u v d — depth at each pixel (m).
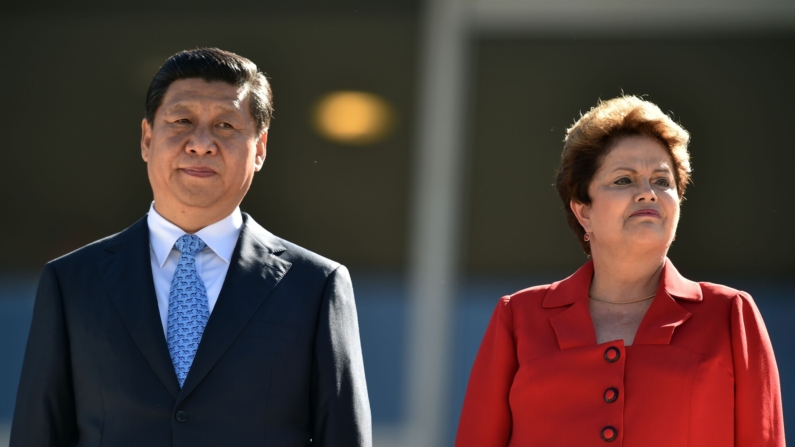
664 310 9.26
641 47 24.92
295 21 25.38
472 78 25.39
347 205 25.42
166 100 9.97
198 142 9.66
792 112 24.20
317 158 25.42
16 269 25.50
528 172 25.19
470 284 25.20
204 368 9.23
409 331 25.36
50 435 9.38
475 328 25.22
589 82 25.08
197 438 9.05
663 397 8.87
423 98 25.38
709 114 24.48
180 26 25.34
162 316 9.57
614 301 9.67
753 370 8.92
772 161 24.22
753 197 24.17
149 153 10.06
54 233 25.47
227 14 25.34
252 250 10.02
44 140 25.53
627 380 9.04
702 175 24.36
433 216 25.25
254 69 10.35
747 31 24.45
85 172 25.45
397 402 25.31
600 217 9.48
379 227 25.41
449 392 25.25
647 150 9.48
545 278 24.97
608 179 9.48
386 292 25.42
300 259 10.12
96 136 25.47
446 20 25.30
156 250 9.97
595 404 9.06
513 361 9.90
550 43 25.23
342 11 25.39
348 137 25.42
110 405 9.19
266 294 9.71
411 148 25.41
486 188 25.27
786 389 22.89
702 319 9.16
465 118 25.38
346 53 25.44
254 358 9.38
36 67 25.55
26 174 25.55
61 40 25.53
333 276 10.05
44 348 9.48
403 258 25.41
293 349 9.55
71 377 9.52
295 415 9.52
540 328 9.73
